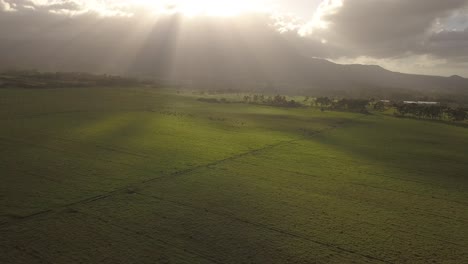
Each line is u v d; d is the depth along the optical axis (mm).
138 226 30578
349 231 32031
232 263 25219
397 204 40375
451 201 42219
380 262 26547
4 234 27562
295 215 35250
